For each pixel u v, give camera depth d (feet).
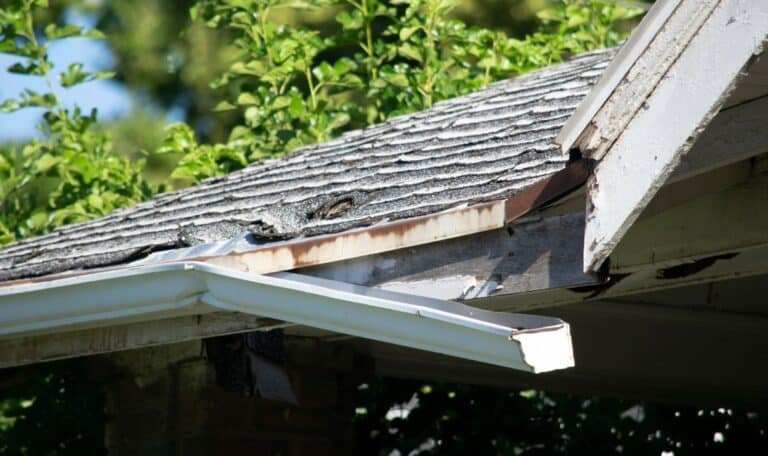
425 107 82.38
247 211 48.80
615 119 29.17
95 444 64.90
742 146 30.48
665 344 55.93
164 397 53.11
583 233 33.50
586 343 55.06
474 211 35.24
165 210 57.00
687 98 27.55
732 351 57.93
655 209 32.96
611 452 75.05
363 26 85.46
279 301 38.14
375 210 40.68
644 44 28.19
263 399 52.39
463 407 72.79
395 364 59.52
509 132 46.11
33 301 44.16
